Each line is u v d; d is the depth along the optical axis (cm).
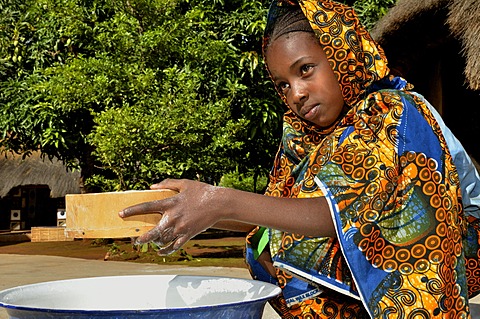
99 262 918
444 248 135
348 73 152
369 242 131
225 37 974
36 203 1850
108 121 835
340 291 141
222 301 165
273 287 152
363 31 156
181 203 123
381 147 137
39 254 1093
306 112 154
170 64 932
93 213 139
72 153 1163
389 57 848
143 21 923
